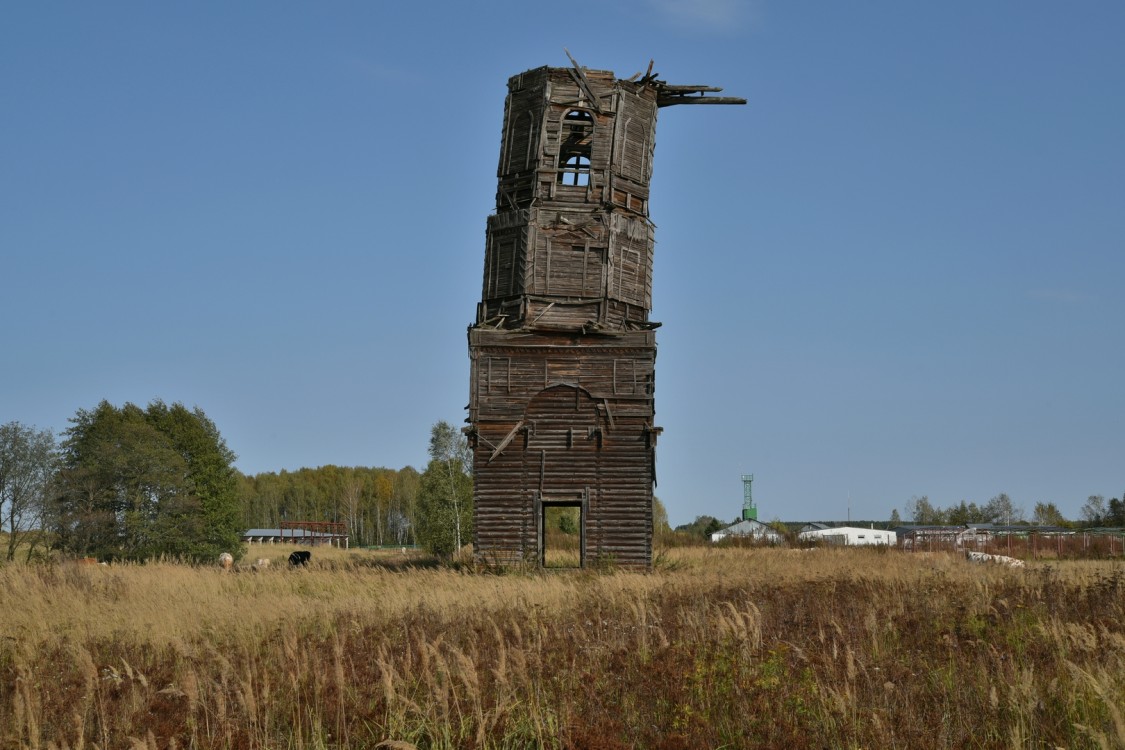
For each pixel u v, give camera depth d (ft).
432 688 44.91
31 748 38.37
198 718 44.50
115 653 58.70
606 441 133.80
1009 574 100.89
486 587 95.09
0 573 94.12
